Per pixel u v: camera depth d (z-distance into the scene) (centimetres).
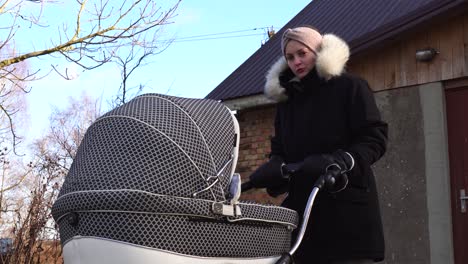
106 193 240
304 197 328
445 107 723
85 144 272
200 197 254
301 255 324
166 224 243
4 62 706
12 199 823
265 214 271
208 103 285
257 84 923
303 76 335
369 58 790
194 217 248
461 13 698
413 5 863
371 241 312
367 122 314
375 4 974
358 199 313
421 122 732
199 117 272
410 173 730
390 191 741
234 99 917
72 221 249
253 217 266
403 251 719
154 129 256
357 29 905
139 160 248
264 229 274
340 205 314
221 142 274
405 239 720
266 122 912
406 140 741
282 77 350
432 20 709
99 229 243
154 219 242
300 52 333
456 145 709
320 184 290
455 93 718
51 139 1738
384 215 741
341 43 333
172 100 275
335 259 313
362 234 311
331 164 293
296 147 338
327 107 328
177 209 244
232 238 260
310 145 331
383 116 766
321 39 336
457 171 703
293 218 291
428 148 720
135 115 263
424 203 712
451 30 719
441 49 725
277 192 340
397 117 754
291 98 347
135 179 243
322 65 322
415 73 746
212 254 254
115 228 241
